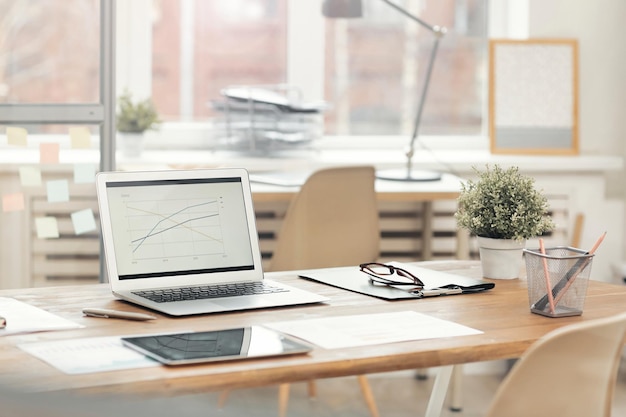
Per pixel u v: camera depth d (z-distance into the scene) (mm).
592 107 4082
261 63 4145
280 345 1448
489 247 2076
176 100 4090
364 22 4180
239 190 2014
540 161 3902
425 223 3754
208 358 1360
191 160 3727
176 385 1274
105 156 3061
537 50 4039
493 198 2053
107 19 3008
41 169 3049
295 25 4137
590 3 4047
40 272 3268
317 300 1809
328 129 4211
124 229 1874
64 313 1693
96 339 1489
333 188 3137
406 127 4234
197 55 4086
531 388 1339
